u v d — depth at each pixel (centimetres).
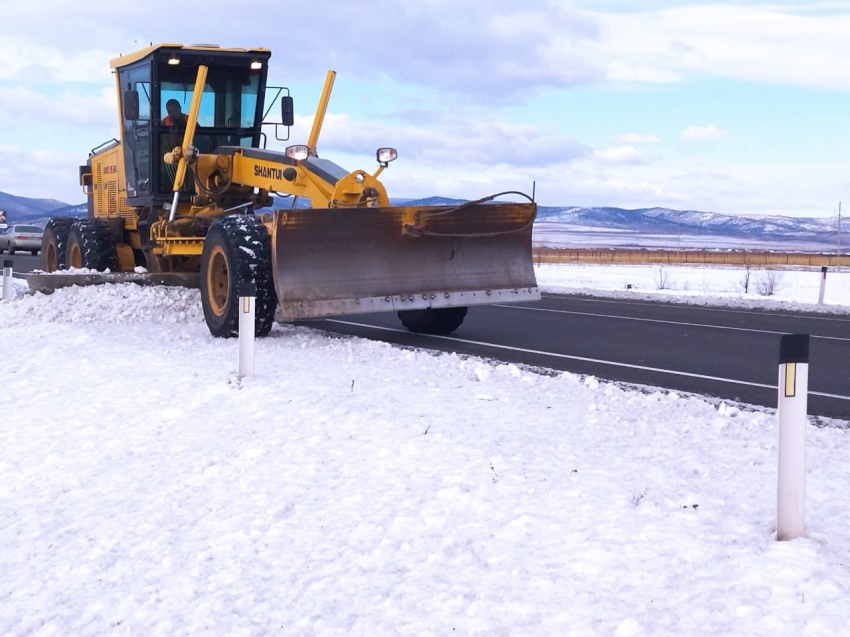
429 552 415
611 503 462
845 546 399
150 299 1338
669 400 784
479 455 554
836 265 6544
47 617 384
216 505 500
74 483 559
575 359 1092
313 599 379
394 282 1126
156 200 1401
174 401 742
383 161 1159
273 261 1067
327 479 528
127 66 1453
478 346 1209
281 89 1433
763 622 329
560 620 343
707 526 428
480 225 1170
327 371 880
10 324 1256
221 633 356
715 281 3822
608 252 9081
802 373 407
